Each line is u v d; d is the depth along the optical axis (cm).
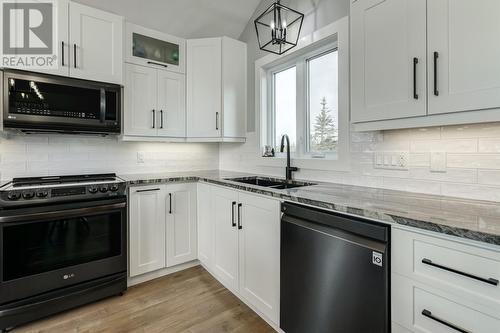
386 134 160
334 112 207
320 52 213
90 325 168
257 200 169
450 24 108
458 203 118
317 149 221
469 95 103
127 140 234
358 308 109
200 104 266
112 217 198
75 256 183
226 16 272
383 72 133
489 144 121
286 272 145
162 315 179
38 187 175
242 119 279
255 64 268
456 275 84
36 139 218
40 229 171
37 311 169
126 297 201
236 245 193
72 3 197
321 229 125
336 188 166
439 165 138
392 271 100
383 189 161
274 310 158
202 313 182
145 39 242
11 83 176
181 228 242
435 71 113
